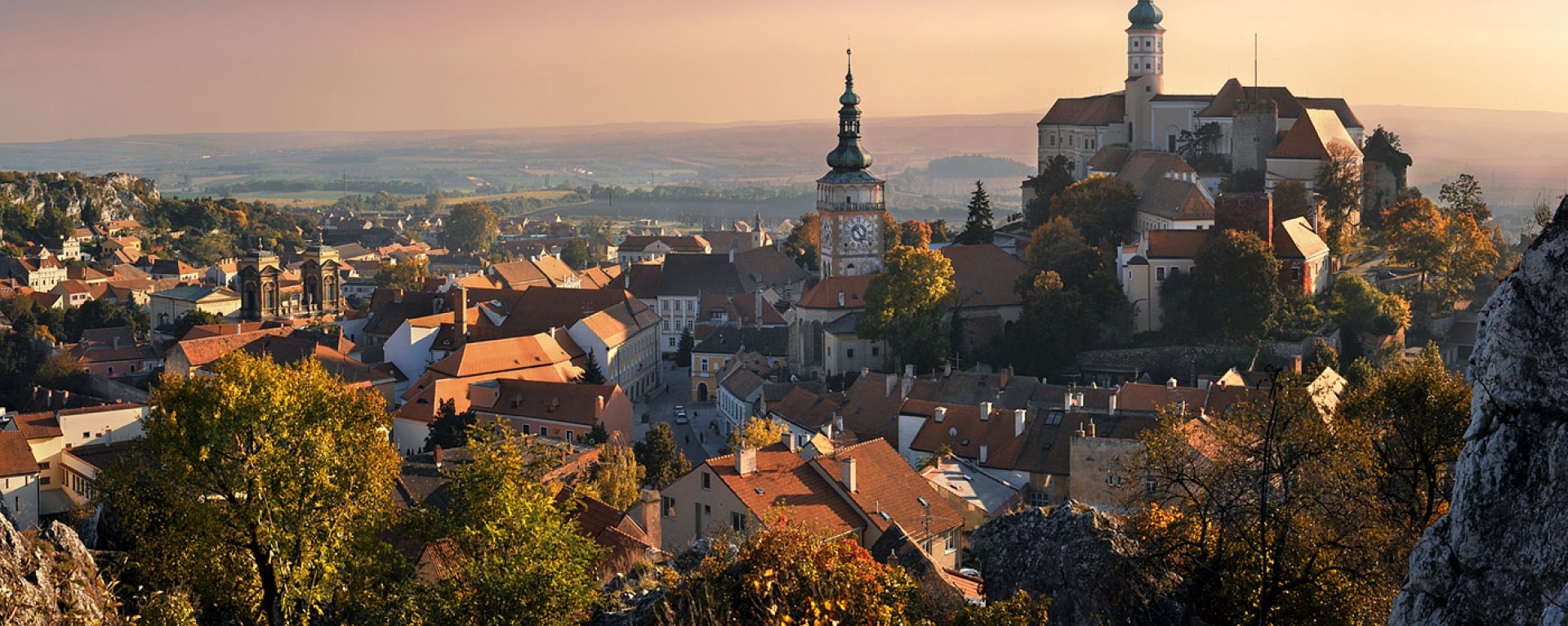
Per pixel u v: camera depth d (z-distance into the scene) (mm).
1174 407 131875
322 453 67125
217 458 66375
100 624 45531
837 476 100688
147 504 67625
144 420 68562
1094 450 131250
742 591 48875
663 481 142750
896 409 175875
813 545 49562
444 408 193750
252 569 67062
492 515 60719
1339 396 65438
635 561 65188
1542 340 34250
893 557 61844
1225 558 51625
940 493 109875
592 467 138000
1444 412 55906
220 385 67375
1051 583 51000
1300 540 51156
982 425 149250
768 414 189500
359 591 65562
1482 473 35094
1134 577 50500
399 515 71562
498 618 54812
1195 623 51031
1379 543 51531
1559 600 32375
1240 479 53375
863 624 46750
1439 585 35719
